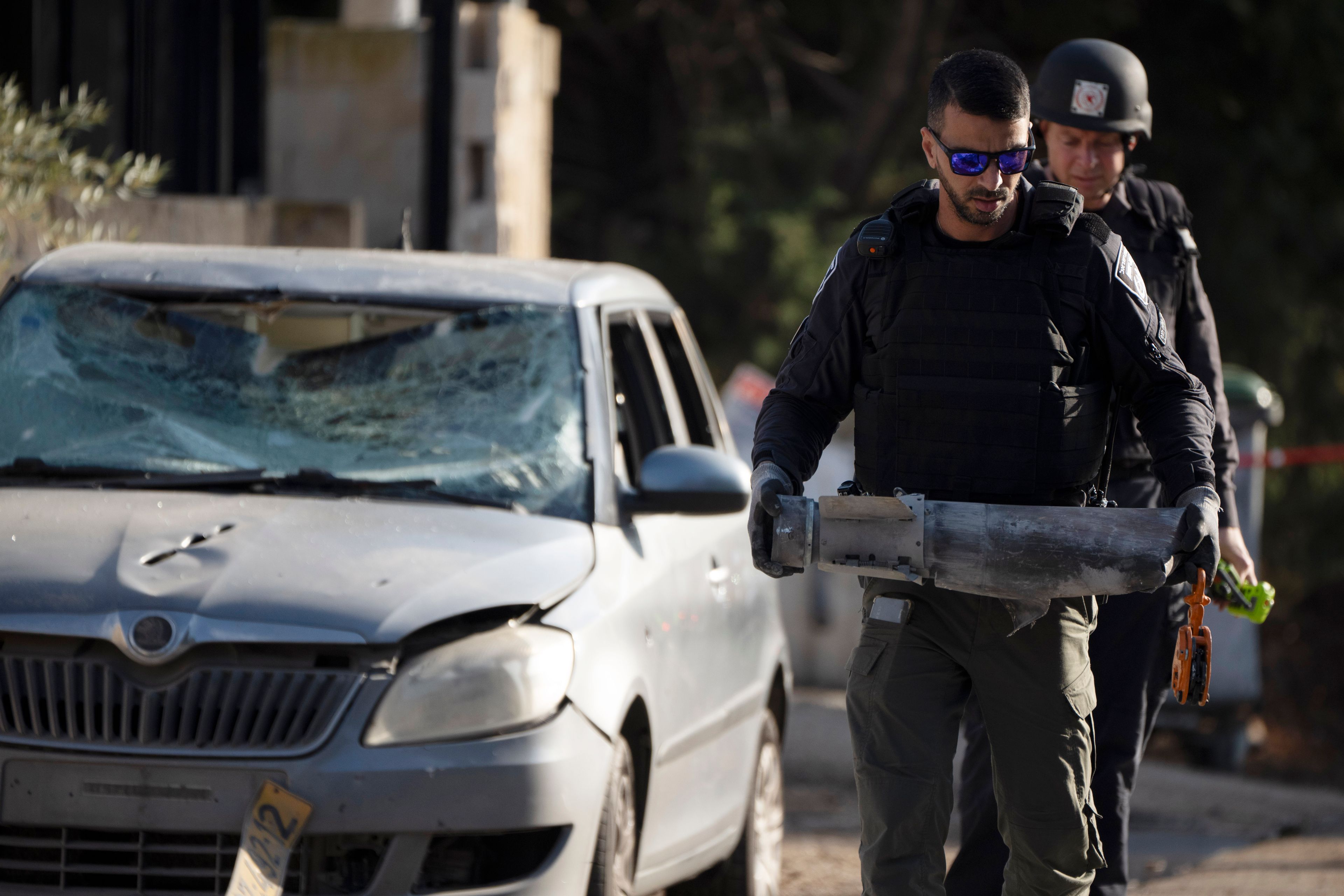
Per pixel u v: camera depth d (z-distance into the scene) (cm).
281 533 1195
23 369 1381
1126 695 1399
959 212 1065
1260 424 3052
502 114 3172
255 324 1440
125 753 1078
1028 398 1080
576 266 1581
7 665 1102
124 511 1227
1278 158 6425
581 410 1385
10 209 1945
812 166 5997
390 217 3180
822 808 2416
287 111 3194
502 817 1112
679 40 6238
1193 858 2195
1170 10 6538
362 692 1102
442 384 1392
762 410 1148
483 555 1208
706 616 1502
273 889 1055
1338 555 6506
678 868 1443
